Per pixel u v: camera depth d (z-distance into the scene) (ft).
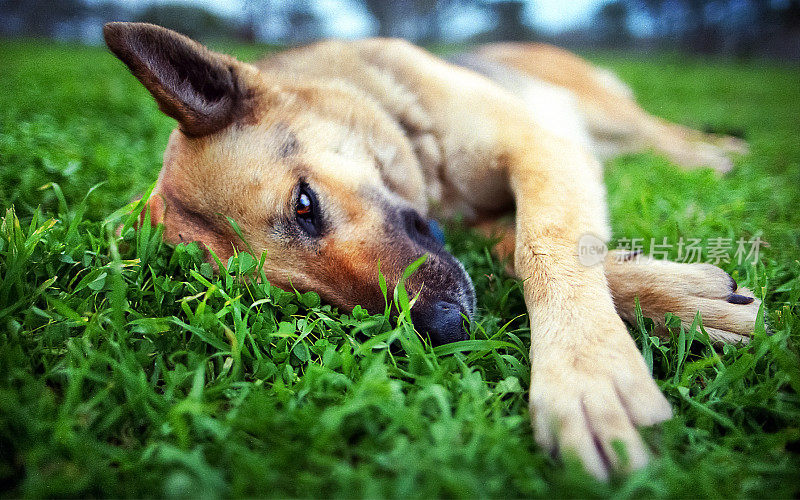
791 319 1.28
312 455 0.94
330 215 1.53
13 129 2.40
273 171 1.53
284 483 0.92
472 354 1.23
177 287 1.34
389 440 1.00
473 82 2.15
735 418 1.09
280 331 1.25
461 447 0.95
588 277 1.37
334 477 0.92
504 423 1.04
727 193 2.21
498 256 1.79
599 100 3.32
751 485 0.92
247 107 1.64
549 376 1.11
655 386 1.09
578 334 1.20
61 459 0.98
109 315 1.26
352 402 1.00
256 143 1.58
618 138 3.34
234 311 1.25
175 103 1.52
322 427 0.99
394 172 1.87
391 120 1.95
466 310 1.48
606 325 1.21
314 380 1.13
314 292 1.42
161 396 1.10
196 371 1.10
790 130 3.82
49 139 2.32
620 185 2.36
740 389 1.13
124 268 1.41
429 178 2.04
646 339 1.26
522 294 1.49
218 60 1.63
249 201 1.50
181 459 0.91
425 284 1.46
